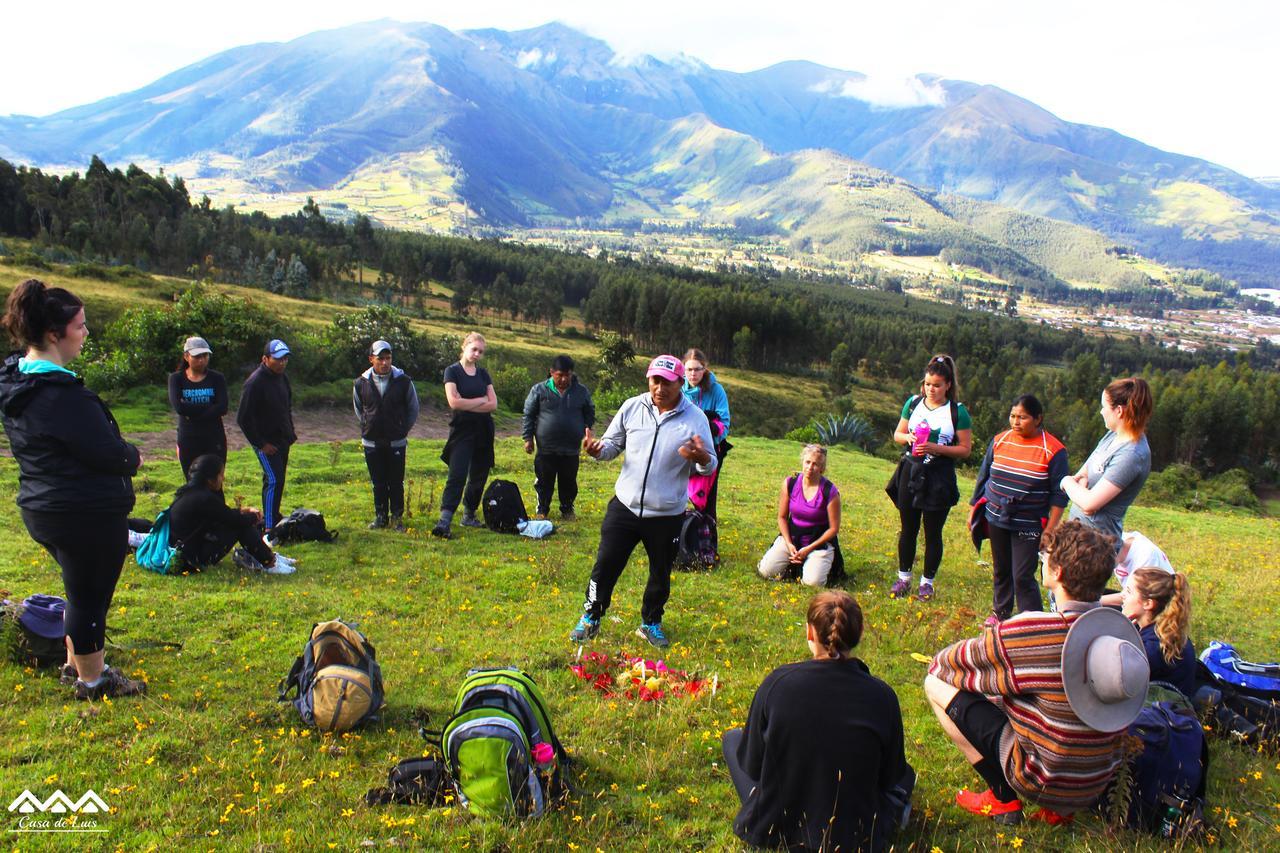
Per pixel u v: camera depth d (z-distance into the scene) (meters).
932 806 4.50
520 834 3.91
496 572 9.12
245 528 8.50
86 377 22.75
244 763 4.56
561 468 11.97
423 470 17.11
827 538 9.44
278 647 6.46
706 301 128.38
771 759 3.83
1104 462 6.63
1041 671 4.00
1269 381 97.75
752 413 85.75
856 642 3.92
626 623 7.52
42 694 5.21
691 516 9.86
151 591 7.62
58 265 52.16
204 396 9.57
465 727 4.10
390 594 8.11
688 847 3.97
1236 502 57.53
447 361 34.78
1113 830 4.17
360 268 136.38
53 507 4.74
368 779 4.48
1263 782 5.02
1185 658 5.52
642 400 6.68
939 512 8.82
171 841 3.78
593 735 5.14
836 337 146.25
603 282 151.62
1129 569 6.80
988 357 155.75
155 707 5.19
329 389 27.30
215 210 131.25
